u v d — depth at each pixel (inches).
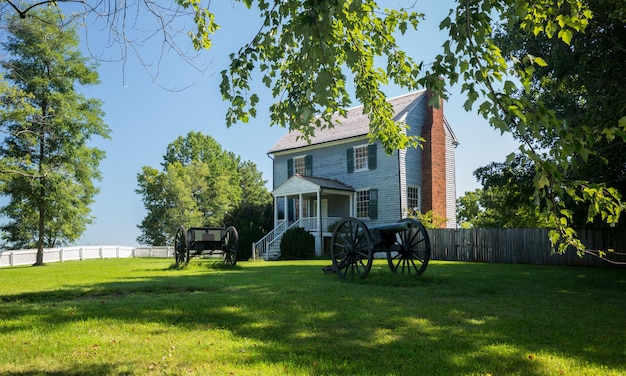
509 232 828.6
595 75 503.8
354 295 324.2
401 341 194.4
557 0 147.9
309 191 1042.1
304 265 705.0
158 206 2034.9
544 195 124.3
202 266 669.3
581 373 153.6
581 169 493.7
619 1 405.4
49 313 259.6
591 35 485.7
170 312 256.2
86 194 1193.4
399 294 331.6
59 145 1099.9
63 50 1066.7
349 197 1096.2
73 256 1306.6
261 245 1065.5
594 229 721.6
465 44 116.5
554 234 141.1
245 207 1362.0
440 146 1057.5
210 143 2561.5
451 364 163.0
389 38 217.9
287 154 1226.6
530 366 160.9
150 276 506.9
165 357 171.0
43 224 1106.1
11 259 1133.1
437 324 229.3
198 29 209.6
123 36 209.0
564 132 109.3
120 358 171.8
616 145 450.6
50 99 1036.5
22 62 1011.3
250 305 278.5
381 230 457.7
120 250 1519.4
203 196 2169.0
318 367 158.6
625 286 405.4
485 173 751.1
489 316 251.8
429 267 635.5
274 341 194.9
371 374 152.6
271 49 189.2
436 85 117.3
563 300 312.3
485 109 112.7
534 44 593.3
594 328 220.8
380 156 1029.2
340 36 197.9
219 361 166.7
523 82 115.6
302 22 112.0
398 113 999.6
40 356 175.2
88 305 285.0
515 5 127.3
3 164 1013.2
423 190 1032.2
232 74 164.9
